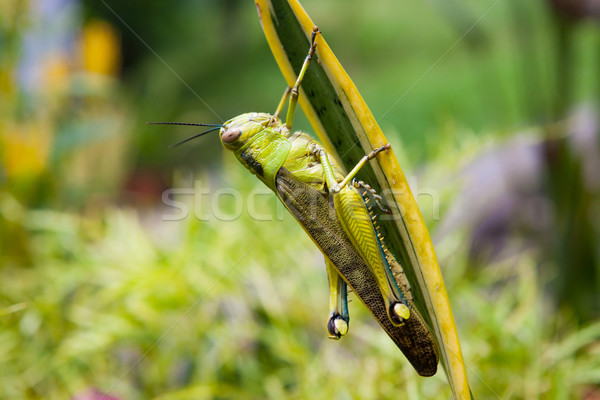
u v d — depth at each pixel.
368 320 0.43
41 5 0.58
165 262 0.43
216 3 1.54
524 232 0.53
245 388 0.42
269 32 0.32
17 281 0.47
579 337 0.40
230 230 0.45
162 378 0.42
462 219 0.49
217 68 1.47
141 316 0.43
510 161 0.55
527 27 0.48
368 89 1.35
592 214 0.44
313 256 0.45
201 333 0.42
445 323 0.31
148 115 1.07
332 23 1.70
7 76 0.53
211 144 1.10
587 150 0.52
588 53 0.80
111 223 0.48
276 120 0.35
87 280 0.45
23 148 0.53
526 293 0.42
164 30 1.49
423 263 0.31
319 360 0.41
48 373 0.43
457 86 1.20
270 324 0.43
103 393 0.42
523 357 0.40
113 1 1.40
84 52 0.63
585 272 0.44
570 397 0.40
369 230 0.33
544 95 0.47
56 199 0.55
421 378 0.40
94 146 0.61
